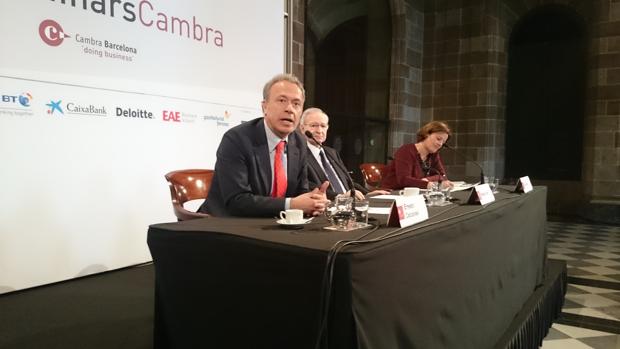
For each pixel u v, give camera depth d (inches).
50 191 94.2
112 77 104.7
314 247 39.1
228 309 45.5
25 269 91.0
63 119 95.7
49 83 93.0
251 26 145.7
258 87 149.9
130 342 65.6
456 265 55.6
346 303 37.1
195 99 126.3
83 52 98.6
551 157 269.9
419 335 47.0
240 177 62.5
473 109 267.9
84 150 99.7
